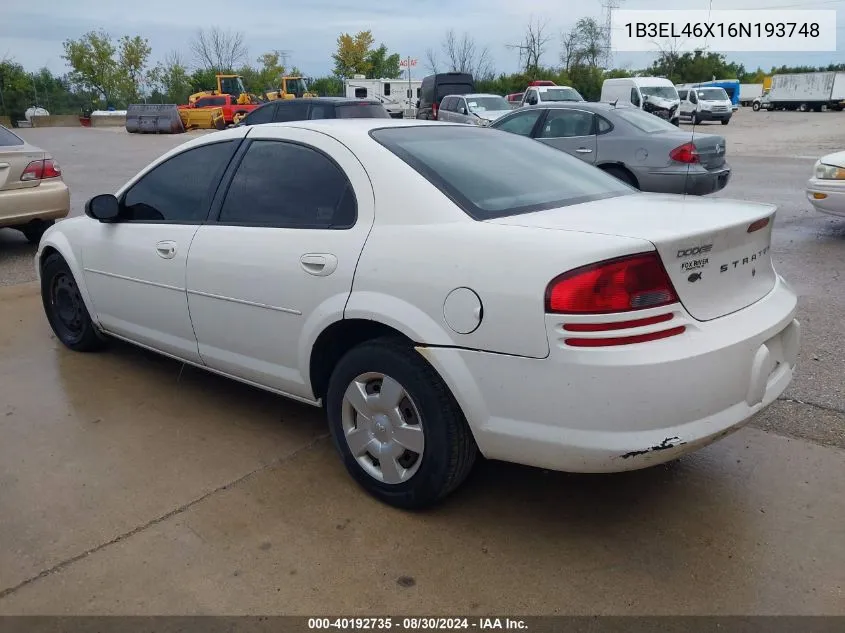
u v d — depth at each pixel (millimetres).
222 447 3609
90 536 2891
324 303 3059
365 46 53719
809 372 4352
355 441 3127
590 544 2811
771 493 3125
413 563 2715
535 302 2465
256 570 2682
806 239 8219
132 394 4254
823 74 50000
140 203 4141
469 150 3447
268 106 13797
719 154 9484
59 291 4922
